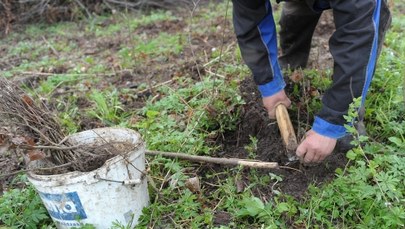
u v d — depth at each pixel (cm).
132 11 427
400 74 191
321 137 136
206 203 149
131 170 133
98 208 131
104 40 344
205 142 177
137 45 321
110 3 436
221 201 148
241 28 155
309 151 139
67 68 286
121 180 131
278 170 157
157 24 365
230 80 211
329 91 134
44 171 138
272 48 158
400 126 163
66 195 128
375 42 127
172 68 257
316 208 136
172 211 145
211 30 322
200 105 194
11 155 183
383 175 130
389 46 237
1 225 147
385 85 188
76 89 245
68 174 126
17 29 410
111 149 142
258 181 152
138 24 373
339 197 136
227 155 174
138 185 137
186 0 424
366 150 150
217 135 181
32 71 286
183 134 176
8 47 362
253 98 190
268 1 152
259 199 139
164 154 162
